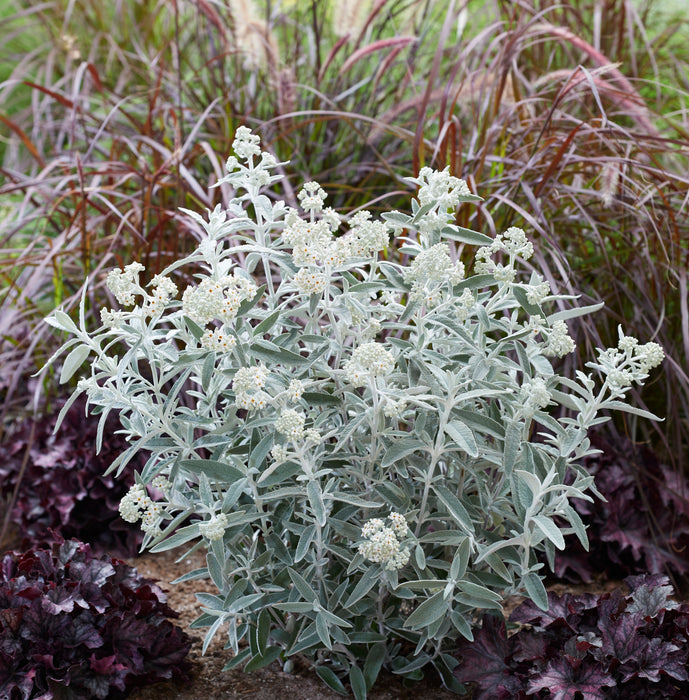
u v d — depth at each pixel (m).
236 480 1.44
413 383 1.46
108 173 2.36
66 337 2.29
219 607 1.55
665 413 2.21
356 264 1.50
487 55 2.39
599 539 2.01
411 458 1.50
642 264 2.22
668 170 2.47
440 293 1.53
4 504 2.26
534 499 1.42
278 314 1.44
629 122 2.80
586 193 2.19
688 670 1.49
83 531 2.13
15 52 3.94
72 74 3.38
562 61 3.02
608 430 2.15
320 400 1.49
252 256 1.55
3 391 2.50
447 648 1.62
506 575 1.49
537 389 1.38
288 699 1.59
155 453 1.52
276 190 2.65
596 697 1.43
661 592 1.59
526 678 1.50
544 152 2.29
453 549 1.59
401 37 2.47
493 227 1.93
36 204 2.59
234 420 1.50
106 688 1.53
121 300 1.43
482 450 1.47
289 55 2.97
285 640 1.59
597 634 1.54
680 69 2.91
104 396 1.44
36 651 1.54
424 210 1.49
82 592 1.62
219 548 1.46
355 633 1.54
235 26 2.60
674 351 2.16
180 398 2.08
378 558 1.38
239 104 2.84
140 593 1.66
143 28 3.59
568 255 2.27
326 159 2.76
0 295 2.42
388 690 1.61
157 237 2.35
